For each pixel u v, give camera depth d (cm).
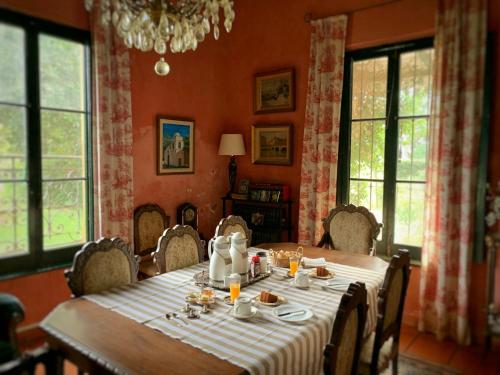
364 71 378
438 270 317
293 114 420
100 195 341
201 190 454
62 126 339
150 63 394
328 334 178
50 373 106
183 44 219
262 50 440
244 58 457
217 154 472
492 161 305
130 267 239
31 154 316
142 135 390
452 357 290
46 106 327
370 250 333
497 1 298
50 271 324
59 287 331
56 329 168
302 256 291
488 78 301
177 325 173
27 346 299
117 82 351
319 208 384
